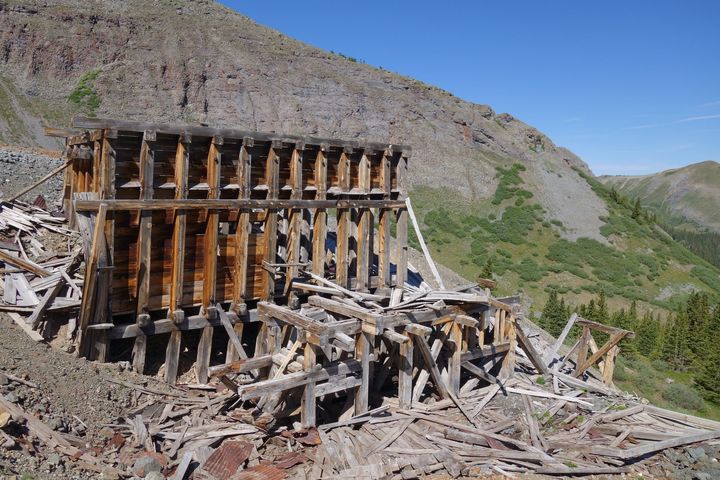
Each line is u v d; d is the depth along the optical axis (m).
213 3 117.12
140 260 11.44
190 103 81.44
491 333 15.92
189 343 13.49
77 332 11.26
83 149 13.28
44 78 69.25
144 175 11.33
